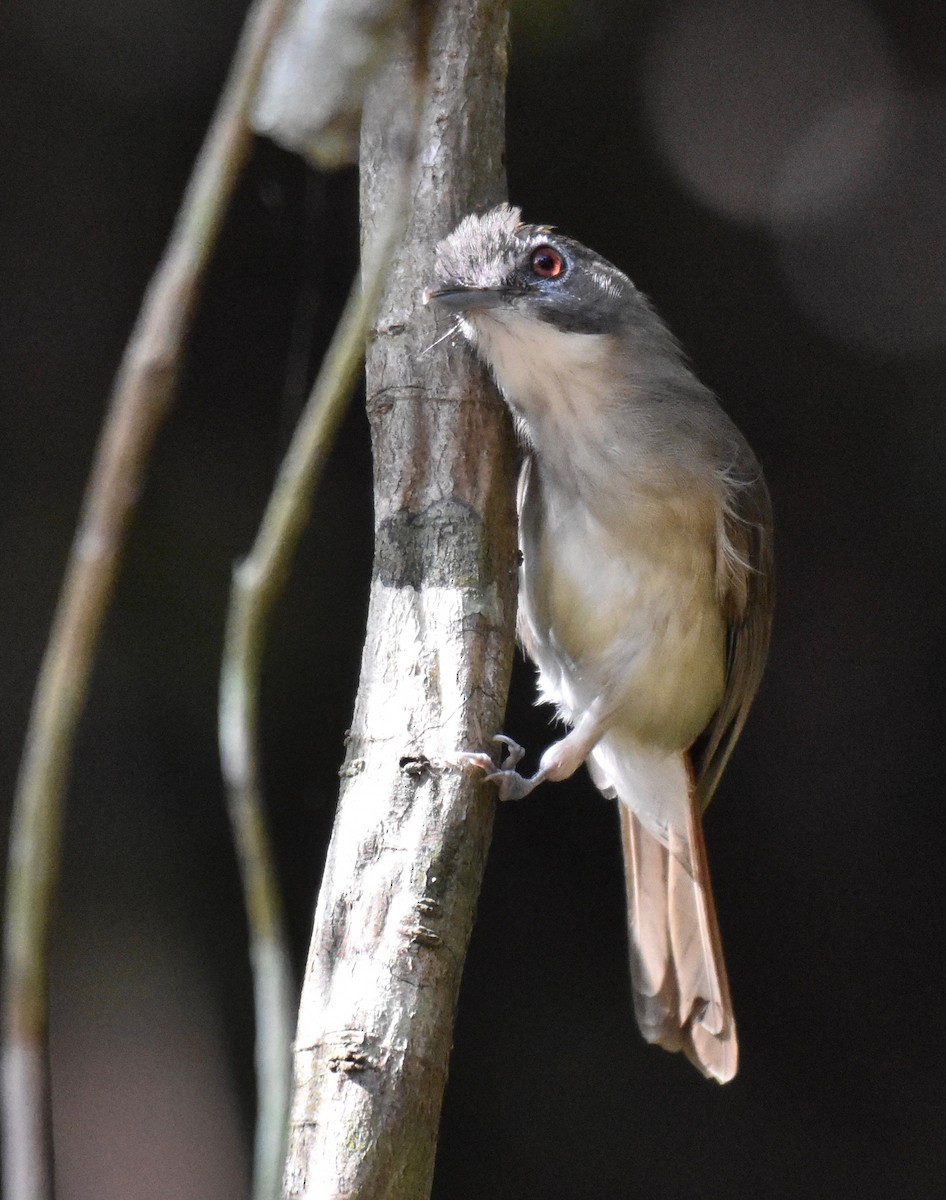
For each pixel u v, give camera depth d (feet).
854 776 37.60
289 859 34.04
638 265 37.01
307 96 8.40
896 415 37.60
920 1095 35.78
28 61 33.42
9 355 33.45
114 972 31.76
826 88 36.94
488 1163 35.24
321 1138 11.60
